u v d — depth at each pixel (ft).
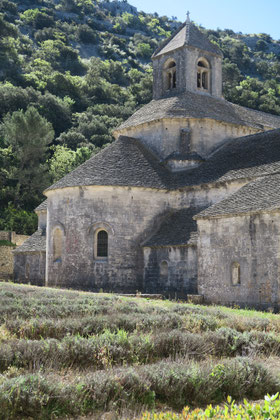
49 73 388.57
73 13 636.07
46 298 64.90
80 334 43.01
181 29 131.13
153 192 105.40
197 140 115.44
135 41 614.75
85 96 374.84
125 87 456.45
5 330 42.19
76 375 29.71
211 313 56.70
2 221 205.87
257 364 33.17
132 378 28.58
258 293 74.54
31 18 543.39
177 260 95.20
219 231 82.58
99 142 302.04
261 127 126.82
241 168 98.02
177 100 118.93
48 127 240.53
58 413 25.86
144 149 117.39
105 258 101.04
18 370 30.99
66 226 103.76
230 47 609.42
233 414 20.13
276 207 72.49
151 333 41.01
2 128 255.91
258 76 563.07
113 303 63.57
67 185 103.55
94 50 543.39
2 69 354.13
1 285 94.58
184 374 30.17
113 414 25.39
